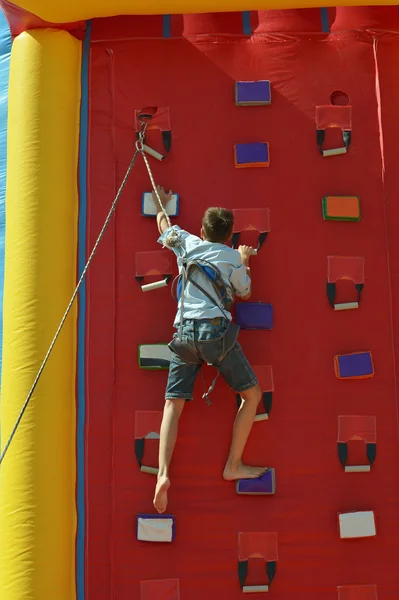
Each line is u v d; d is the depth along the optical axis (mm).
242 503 8523
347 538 8414
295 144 9336
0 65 10375
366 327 8930
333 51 9570
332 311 8953
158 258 9047
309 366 8828
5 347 8828
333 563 8414
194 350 8188
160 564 8391
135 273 9023
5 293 8992
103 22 9656
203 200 9203
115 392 8750
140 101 9453
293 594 8344
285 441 8664
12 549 8258
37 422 8500
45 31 9547
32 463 8406
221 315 8203
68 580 8328
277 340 8875
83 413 8703
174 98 9445
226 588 8352
